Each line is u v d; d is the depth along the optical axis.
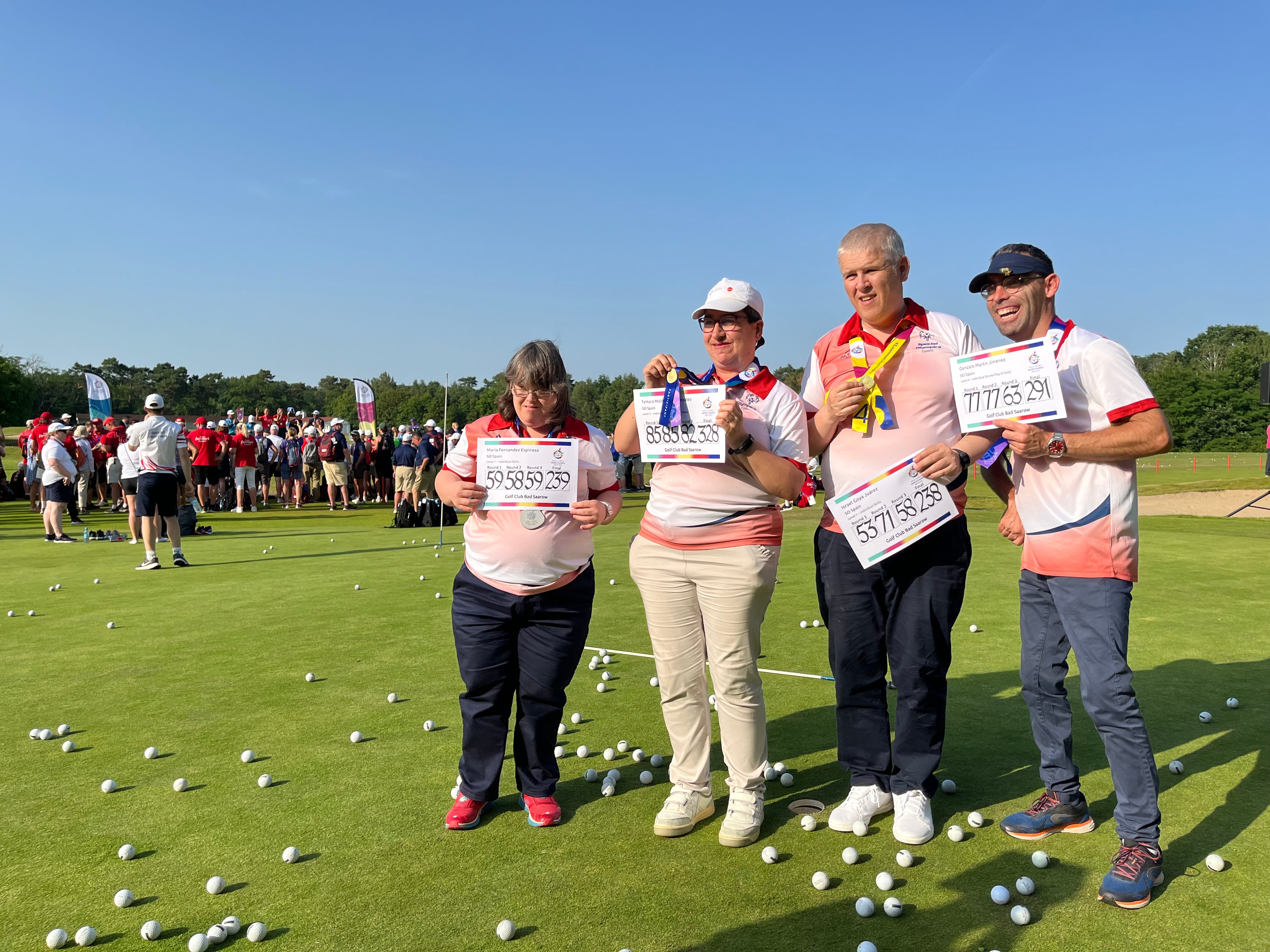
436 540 13.43
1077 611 3.04
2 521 17.22
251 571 10.01
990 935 2.61
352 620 7.20
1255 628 6.59
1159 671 5.45
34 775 3.93
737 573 3.24
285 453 21.19
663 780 3.93
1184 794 3.63
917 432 3.37
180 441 19.83
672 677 3.42
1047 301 3.21
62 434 13.35
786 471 3.14
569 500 3.31
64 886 2.95
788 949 2.54
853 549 3.25
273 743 4.33
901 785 3.40
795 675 5.50
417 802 3.63
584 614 3.48
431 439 15.95
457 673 5.55
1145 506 17.52
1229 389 75.19
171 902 2.84
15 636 6.70
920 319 3.43
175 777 3.90
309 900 2.85
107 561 11.02
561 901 2.83
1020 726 4.50
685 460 3.19
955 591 3.34
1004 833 3.33
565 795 3.76
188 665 5.79
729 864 3.10
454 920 2.72
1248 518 15.34
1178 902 2.79
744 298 3.21
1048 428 3.20
